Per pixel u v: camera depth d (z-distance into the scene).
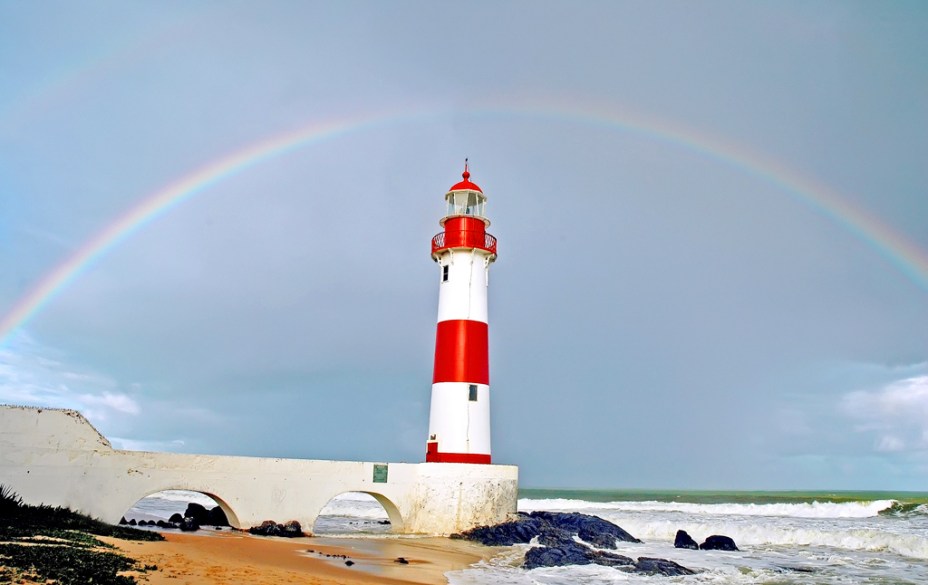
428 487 32.88
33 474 22.27
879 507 57.84
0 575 12.85
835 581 24.69
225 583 15.76
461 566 24.56
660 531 41.62
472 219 36.81
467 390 34.62
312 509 29.42
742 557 30.69
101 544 18.61
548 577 23.00
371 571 21.42
